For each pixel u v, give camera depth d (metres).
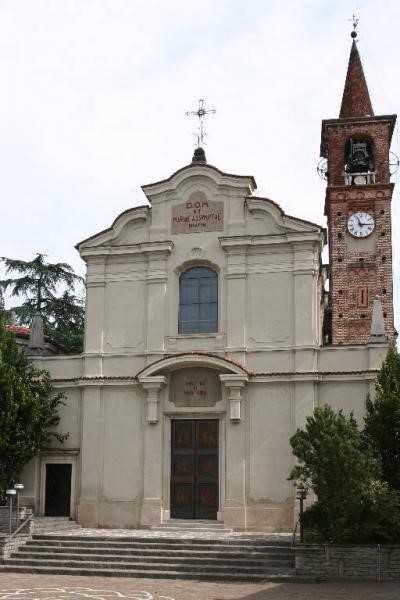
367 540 25.25
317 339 33.41
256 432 32.62
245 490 32.19
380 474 25.80
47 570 26.09
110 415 34.28
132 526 32.97
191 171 35.72
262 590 22.45
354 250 39.97
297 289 33.66
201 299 34.94
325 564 24.78
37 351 36.75
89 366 34.97
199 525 32.09
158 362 33.47
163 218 35.78
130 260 35.81
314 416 26.77
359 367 32.53
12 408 32.22
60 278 56.78
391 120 41.97
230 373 32.91
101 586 23.11
